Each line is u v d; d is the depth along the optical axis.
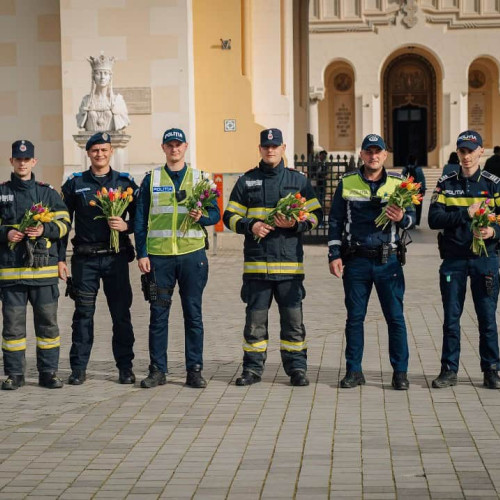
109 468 7.25
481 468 7.09
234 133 25.03
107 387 9.93
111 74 21.39
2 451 7.70
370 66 63.75
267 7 25.53
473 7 63.19
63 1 23.17
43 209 9.73
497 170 25.55
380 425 8.32
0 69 25.16
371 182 9.80
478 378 10.12
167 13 23.05
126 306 10.12
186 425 8.41
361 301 9.80
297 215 9.61
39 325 9.98
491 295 9.66
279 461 7.35
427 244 25.28
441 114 64.38
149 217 10.02
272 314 14.17
